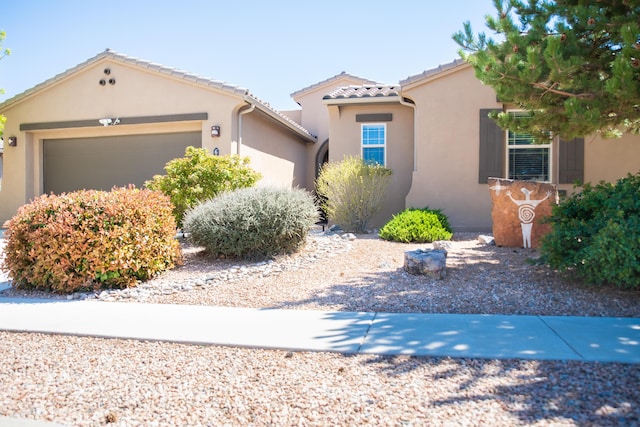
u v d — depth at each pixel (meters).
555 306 5.86
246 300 6.58
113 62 15.04
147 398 3.57
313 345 4.61
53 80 15.41
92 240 7.25
